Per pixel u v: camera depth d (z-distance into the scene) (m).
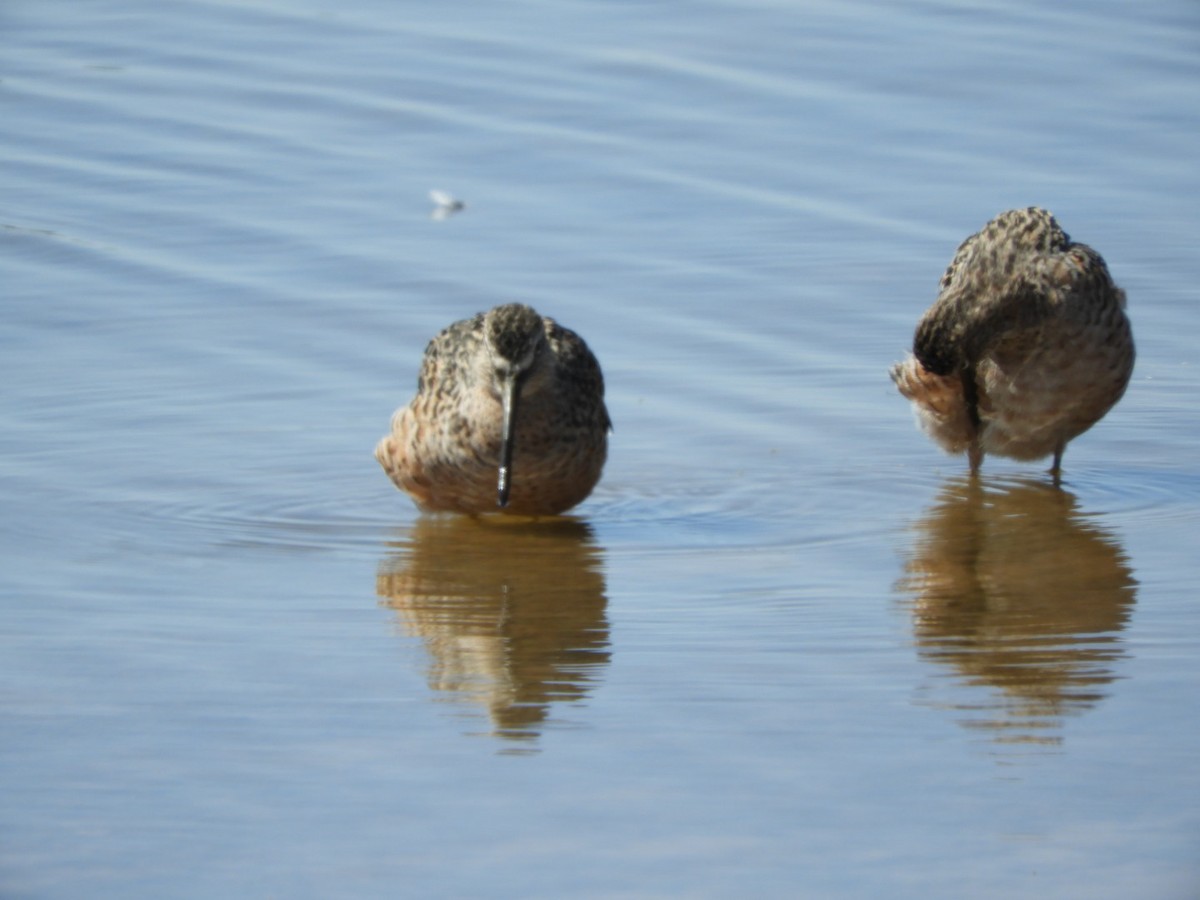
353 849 8.41
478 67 23.14
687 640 11.05
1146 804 8.82
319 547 12.84
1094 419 14.61
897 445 15.02
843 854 8.35
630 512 13.66
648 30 24.31
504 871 8.20
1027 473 14.66
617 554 12.74
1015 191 19.75
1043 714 9.91
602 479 14.34
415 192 19.88
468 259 18.27
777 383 15.99
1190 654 10.77
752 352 16.50
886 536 13.11
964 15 24.67
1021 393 14.42
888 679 10.41
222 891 8.07
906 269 18.05
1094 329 14.23
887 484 14.25
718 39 23.94
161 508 13.45
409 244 18.59
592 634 11.18
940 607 11.62
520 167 20.44
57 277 17.77
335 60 23.45
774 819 8.67
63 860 8.34
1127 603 11.69
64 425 14.93
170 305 17.25
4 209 19.23
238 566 12.39
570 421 13.20
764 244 18.61
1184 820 8.66
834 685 10.33
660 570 12.39
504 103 22.09
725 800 8.86
